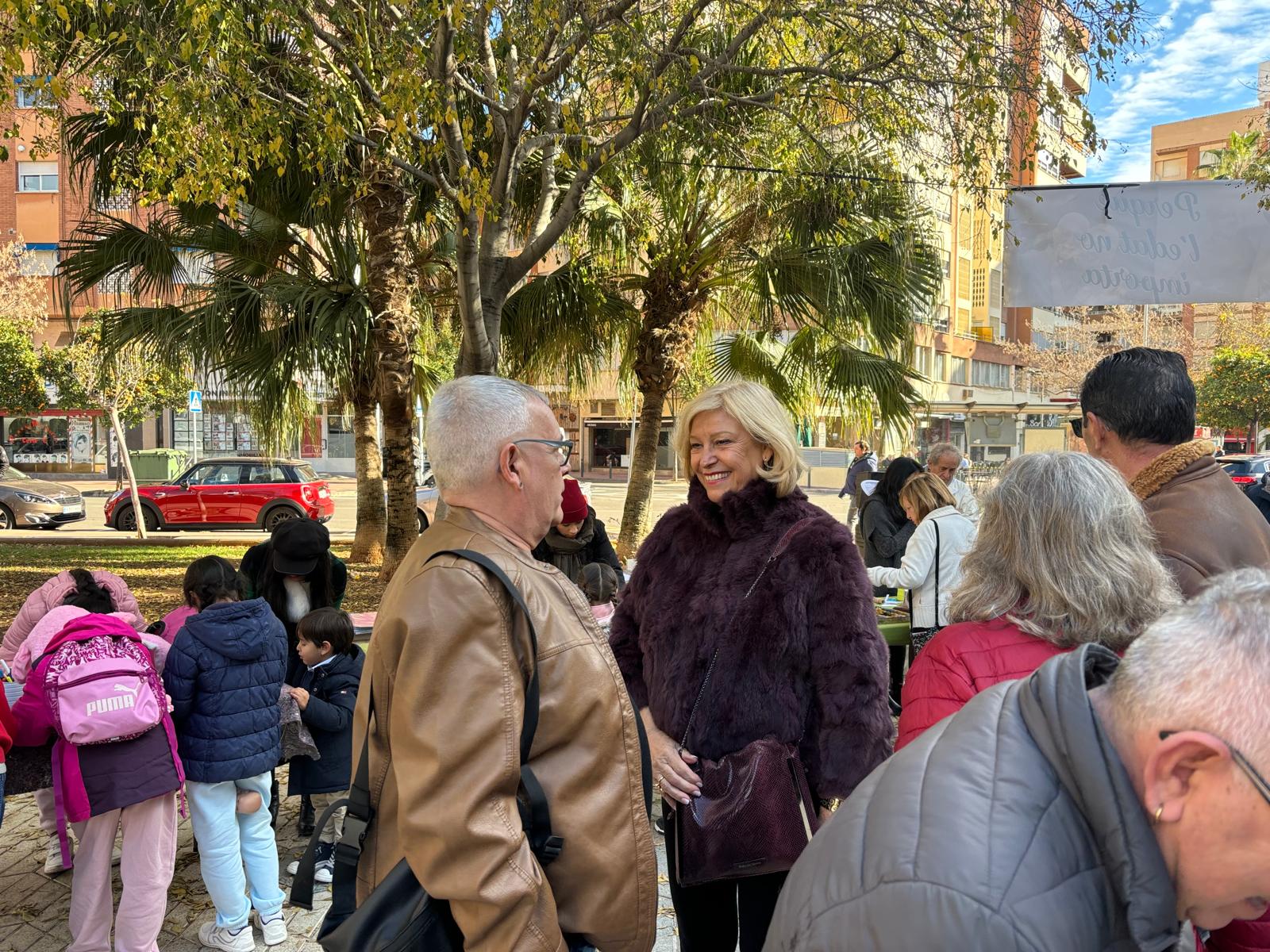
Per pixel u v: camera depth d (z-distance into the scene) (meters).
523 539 1.64
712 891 2.17
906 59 6.66
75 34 5.71
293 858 3.89
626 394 12.93
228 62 5.09
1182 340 33.59
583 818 1.46
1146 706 0.82
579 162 6.95
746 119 7.94
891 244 8.16
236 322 8.55
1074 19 5.60
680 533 2.26
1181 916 0.86
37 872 3.82
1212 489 1.95
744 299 10.11
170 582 10.58
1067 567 1.49
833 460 31.33
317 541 3.94
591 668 1.51
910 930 0.79
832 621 1.98
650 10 7.11
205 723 3.05
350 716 3.63
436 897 1.37
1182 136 48.22
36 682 2.84
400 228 8.40
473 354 6.32
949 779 0.88
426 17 5.24
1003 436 34.12
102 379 11.17
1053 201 5.31
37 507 17.62
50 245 31.97
